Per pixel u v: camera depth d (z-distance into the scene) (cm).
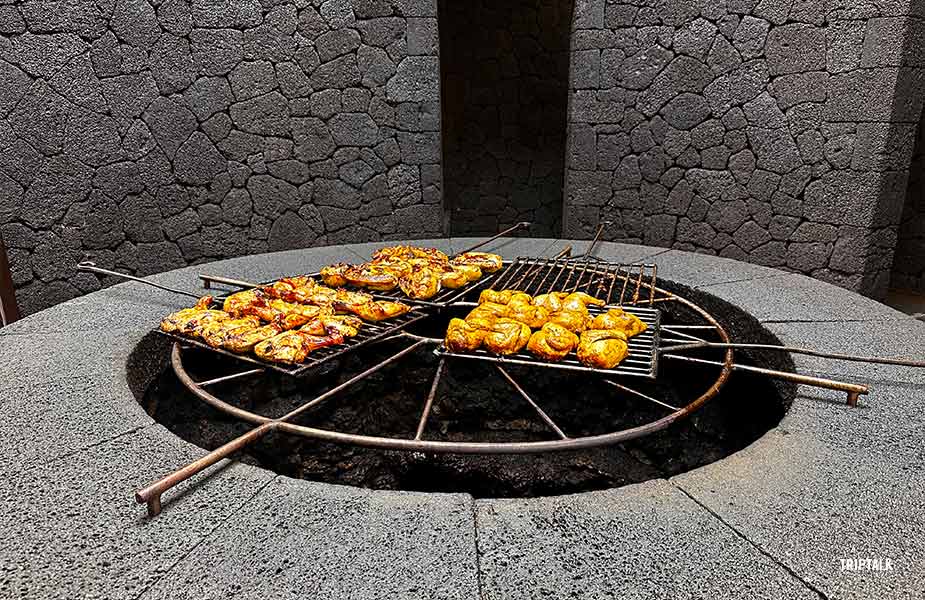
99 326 205
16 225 400
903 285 526
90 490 115
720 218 427
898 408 146
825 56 365
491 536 103
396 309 196
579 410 243
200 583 93
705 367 238
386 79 435
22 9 370
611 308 203
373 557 98
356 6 418
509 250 311
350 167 451
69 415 144
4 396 154
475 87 758
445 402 250
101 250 423
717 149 417
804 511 109
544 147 772
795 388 162
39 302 416
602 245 319
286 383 231
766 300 224
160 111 411
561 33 730
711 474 120
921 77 354
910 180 504
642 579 93
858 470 121
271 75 422
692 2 399
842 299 225
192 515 108
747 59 392
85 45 386
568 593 91
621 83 435
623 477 213
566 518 107
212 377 219
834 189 379
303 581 93
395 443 124
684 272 262
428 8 422
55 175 400
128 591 91
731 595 90
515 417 245
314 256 301
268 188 445
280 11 411
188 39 403
